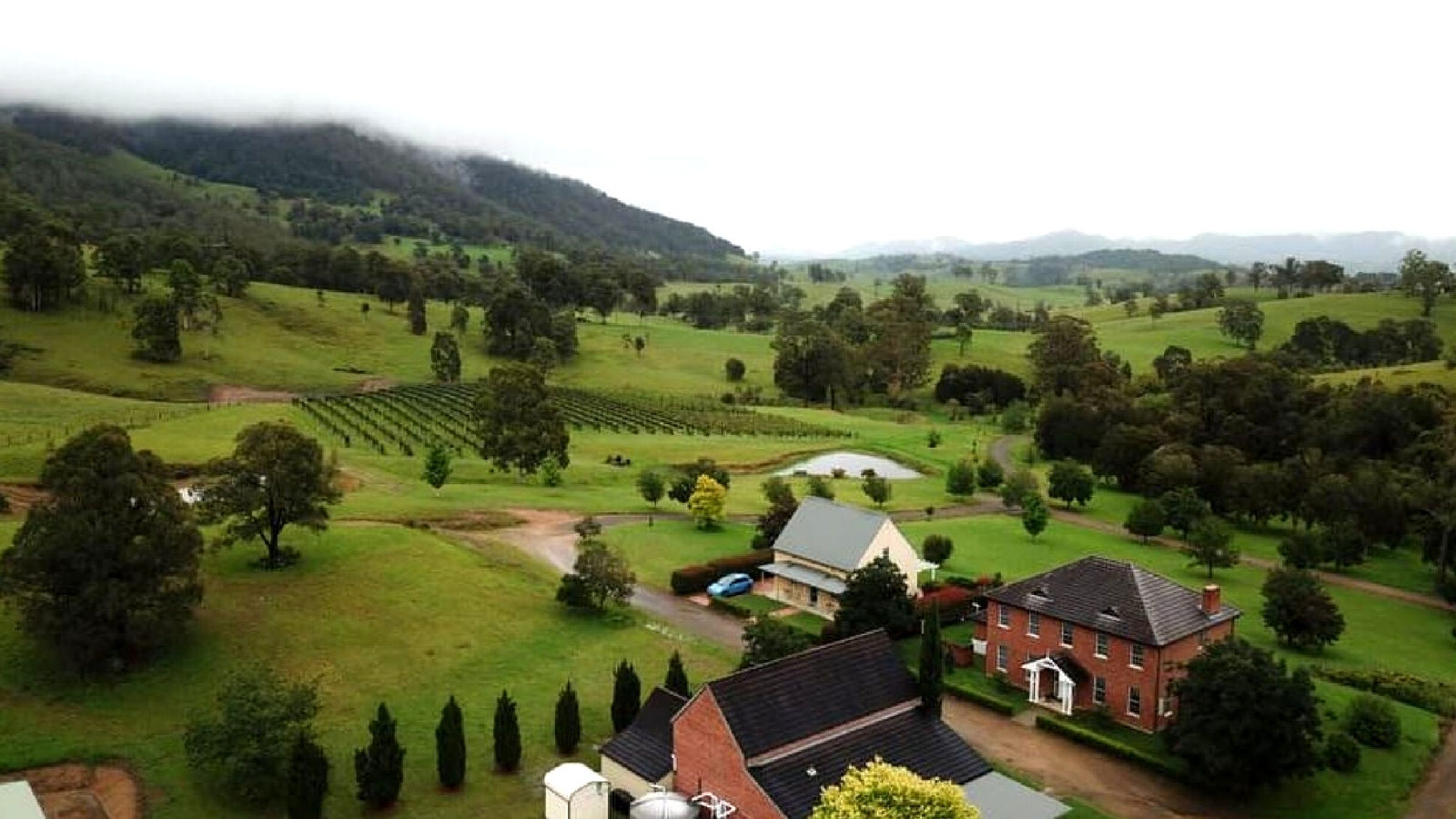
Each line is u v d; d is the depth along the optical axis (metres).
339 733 51.41
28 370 145.25
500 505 96.25
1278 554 104.00
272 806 44.53
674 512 101.75
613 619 68.94
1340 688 64.94
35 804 37.66
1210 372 149.88
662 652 64.12
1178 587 61.16
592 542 74.62
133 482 53.12
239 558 69.06
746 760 42.19
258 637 59.03
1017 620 62.81
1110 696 58.03
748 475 128.38
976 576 85.69
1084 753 54.44
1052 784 50.72
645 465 125.88
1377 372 171.62
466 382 182.38
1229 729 48.19
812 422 171.62
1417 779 52.88
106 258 188.38
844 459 142.38
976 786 45.72
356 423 133.88
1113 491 132.62
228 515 66.56
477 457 122.00
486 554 78.62
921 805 34.19
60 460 52.94
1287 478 112.38
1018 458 149.25
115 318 175.50
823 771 43.25
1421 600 90.38
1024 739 55.94
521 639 64.12
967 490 117.94
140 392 146.12
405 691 56.25
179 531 54.66
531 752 50.78
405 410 147.12
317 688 51.19
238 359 173.75
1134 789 50.50
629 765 46.81
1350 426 129.62
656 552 86.81
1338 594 90.81
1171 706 56.75
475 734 52.16
